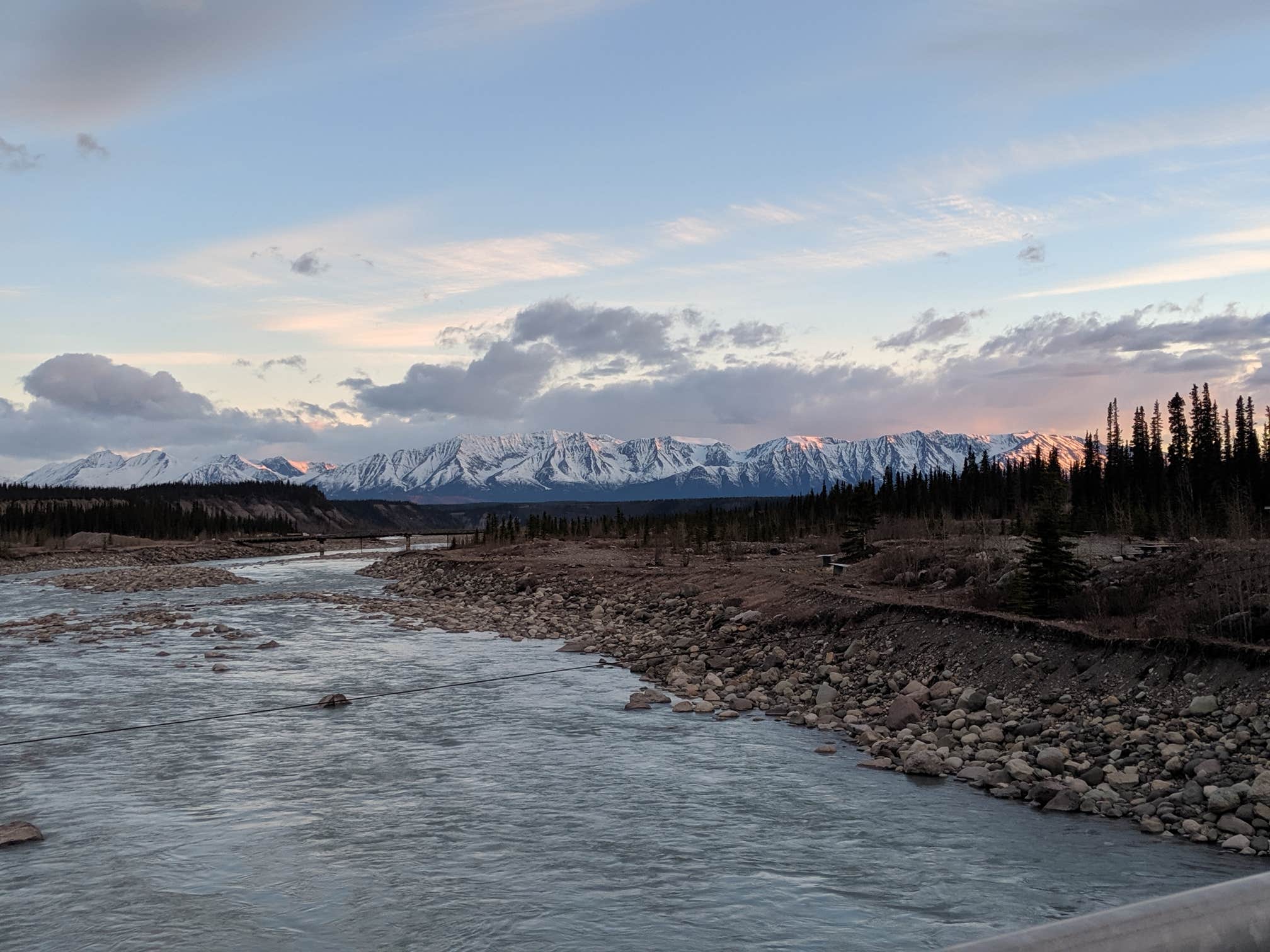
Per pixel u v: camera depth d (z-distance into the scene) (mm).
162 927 11602
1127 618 23438
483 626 42406
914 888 12609
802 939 11172
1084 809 15766
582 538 102875
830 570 45562
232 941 11227
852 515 51031
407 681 28469
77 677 28875
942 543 41656
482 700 25672
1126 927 1936
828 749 19938
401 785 17578
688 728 22281
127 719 23094
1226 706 17641
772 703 24922
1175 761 16375
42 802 16547
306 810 16109
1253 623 19797
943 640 25484
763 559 59719
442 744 20734
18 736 21375
